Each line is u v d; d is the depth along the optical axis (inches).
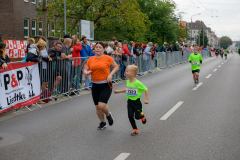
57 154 188.7
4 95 303.1
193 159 176.1
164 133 231.5
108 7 1208.2
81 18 1205.7
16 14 1119.6
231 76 672.4
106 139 218.8
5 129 251.6
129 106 231.0
